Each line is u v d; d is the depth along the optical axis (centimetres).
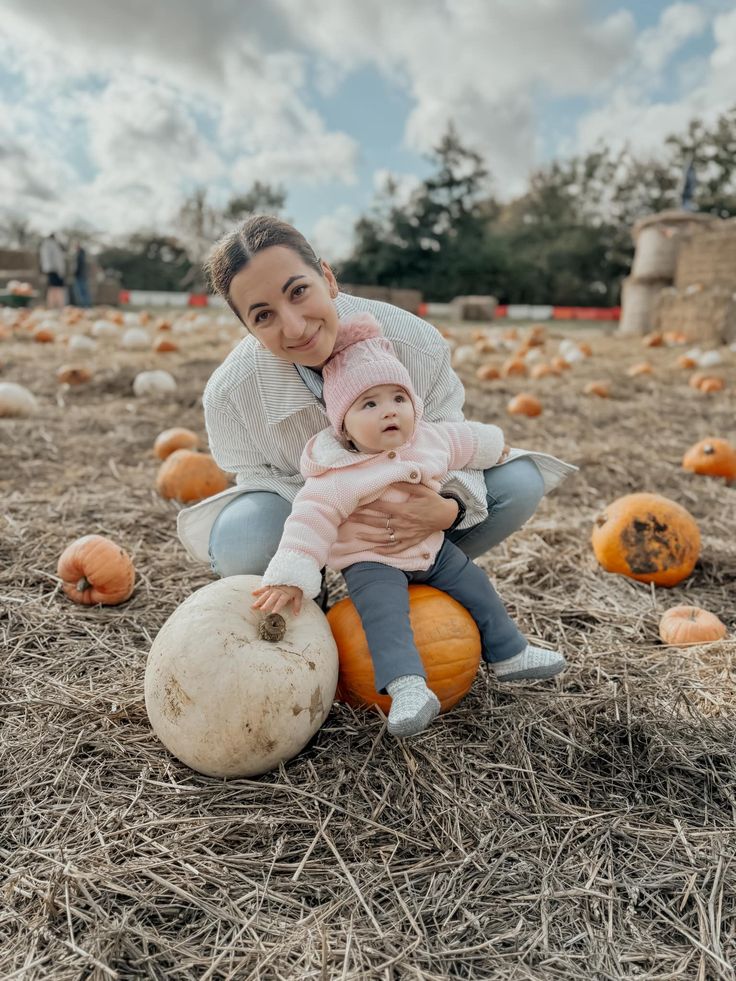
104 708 245
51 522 402
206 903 174
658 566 343
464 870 186
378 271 4534
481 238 4647
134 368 955
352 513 225
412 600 235
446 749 228
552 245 4719
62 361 1021
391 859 188
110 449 570
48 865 182
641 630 306
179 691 203
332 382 218
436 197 4631
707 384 882
